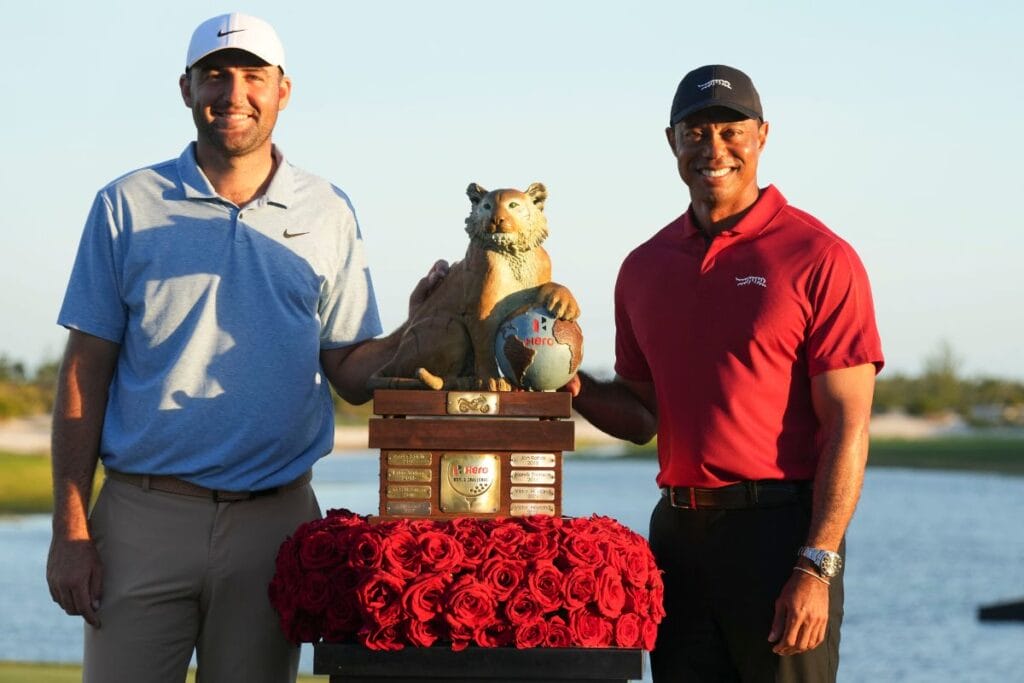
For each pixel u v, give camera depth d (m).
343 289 3.90
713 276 3.67
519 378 3.39
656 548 3.74
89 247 3.68
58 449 3.63
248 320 3.64
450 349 3.48
